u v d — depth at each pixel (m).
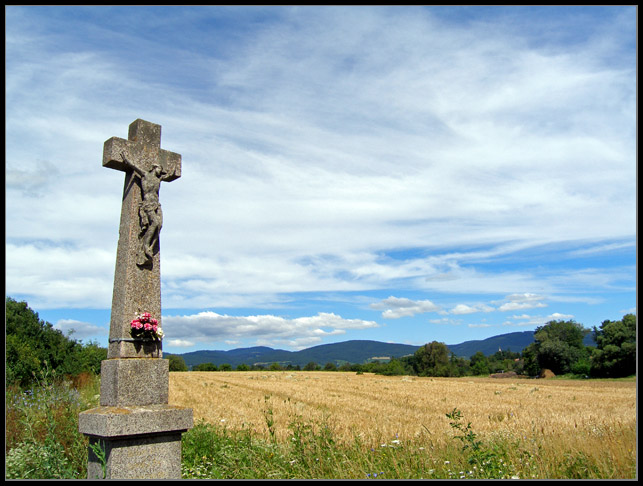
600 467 7.34
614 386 55.72
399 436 12.62
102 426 6.69
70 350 27.09
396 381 62.44
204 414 23.58
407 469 7.71
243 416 22.39
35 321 27.30
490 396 39.59
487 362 111.50
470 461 7.35
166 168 8.52
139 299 7.81
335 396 37.72
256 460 8.52
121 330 7.57
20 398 10.16
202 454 9.45
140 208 8.05
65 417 9.70
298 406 28.75
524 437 9.73
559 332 95.69
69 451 8.37
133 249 7.94
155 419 7.02
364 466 8.01
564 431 11.71
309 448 8.65
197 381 57.53
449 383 59.59
